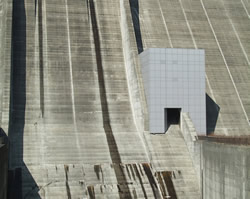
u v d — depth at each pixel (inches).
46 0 2377.0
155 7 2544.3
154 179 1678.2
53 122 1936.5
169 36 2391.7
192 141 1766.7
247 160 1248.8
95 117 2000.5
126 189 1620.3
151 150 1801.2
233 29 2556.6
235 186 1309.1
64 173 1667.1
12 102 1957.4
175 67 1941.4
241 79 2308.1
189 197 1614.2
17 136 1834.4
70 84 2091.5
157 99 1918.1
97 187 1615.4
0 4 2325.3
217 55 2388.0
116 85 2135.8
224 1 2714.1
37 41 2197.3
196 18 2554.1
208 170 1540.4
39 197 1552.7
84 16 2358.5
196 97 1958.7
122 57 2242.9
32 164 1702.8
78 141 1840.6
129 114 2047.2
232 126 2097.7
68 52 2198.6
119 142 1866.4
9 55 1998.0
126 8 2251.5
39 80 2069.4
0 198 1309.1
